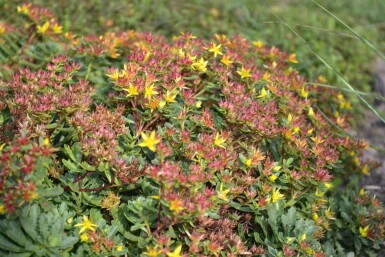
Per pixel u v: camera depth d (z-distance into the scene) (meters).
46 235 0.42
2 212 0.42
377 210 0.61
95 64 0.64
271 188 0.51
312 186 0.56
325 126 0.64
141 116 0.52
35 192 0.41
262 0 1.02
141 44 0.65
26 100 0.49
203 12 0.95
